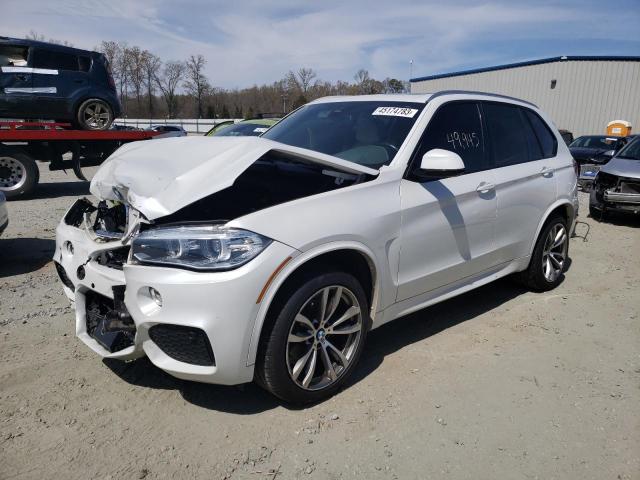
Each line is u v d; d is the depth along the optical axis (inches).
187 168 110.3
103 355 112.1
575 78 1239.5
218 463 98.0
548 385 128.1
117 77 2891.2
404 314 137.1
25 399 115.8
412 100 150.2
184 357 102.8
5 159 393.4
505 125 170.1
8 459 97.1
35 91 411.2
